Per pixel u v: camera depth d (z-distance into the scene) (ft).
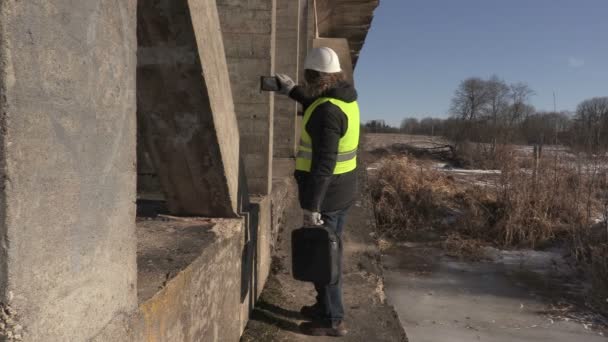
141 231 9.07
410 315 17.37
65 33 3.65
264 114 14.58
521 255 25.45
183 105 8.71
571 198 28.40
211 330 8.12
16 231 3.18
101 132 4.31
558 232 27.40
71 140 3.80
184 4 7.42
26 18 3.20
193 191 10.07
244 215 10.87
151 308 5.47
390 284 20.77
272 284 14.30
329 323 11.26
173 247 7.88
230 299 9.51
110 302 4.56
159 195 14.20
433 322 16.74
